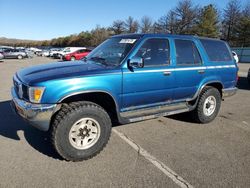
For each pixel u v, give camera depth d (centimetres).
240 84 1236
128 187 330
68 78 371
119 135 495
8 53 3397
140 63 415
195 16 6106
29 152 410
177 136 502
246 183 348
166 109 496
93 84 387
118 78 413
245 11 5678
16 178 339
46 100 362
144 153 423
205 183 345
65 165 376
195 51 537
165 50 482
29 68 443
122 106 436
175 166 385
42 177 344
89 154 392
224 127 567
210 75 558
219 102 593
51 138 372
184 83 510
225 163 400
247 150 451
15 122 541
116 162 390
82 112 377
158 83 466
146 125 557
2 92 866
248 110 723
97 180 342
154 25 6894
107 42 518
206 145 465
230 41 5838
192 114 571
